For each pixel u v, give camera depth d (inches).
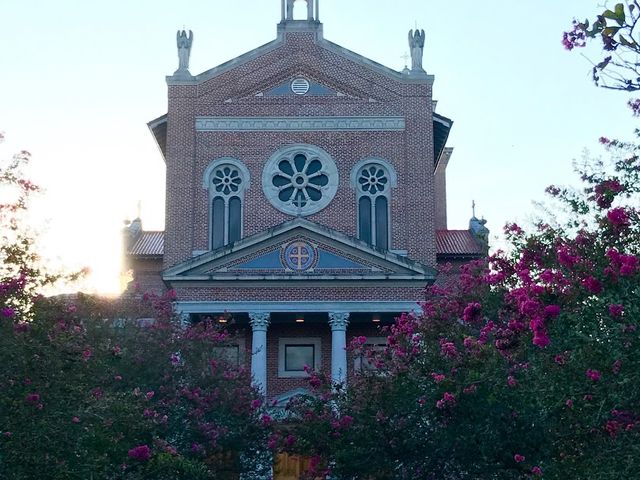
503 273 839.7
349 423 922.1
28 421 650.8
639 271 559.5
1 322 677.9
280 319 1593.3
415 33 1733.5
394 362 941.8
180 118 1699.1
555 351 612.1
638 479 557.9
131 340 1138.0
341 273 1547.7
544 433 780.6
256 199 1679.4
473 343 792.9
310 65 1720.0
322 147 1699.1
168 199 1670.8
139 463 792.3
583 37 435.5
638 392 551.5
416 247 1664.6
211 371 1165.7
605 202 664.4
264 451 1145.4
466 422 834.8
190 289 1542.8
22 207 826.2
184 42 1729.8
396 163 1699.1
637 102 687.1
